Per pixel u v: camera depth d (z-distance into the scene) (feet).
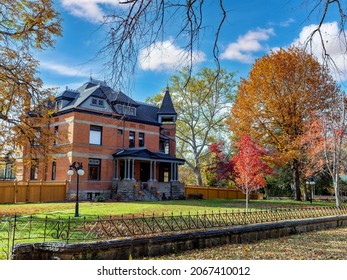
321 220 43.93
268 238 35.42
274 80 99.14
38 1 51.90
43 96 57.06
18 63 53.57
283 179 138.82
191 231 31.24
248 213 40.65
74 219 46.55
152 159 113.09
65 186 99.50
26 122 55.01
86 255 22.06
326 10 14.76
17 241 27.94
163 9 14.37
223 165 106.73
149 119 124.88
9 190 89.71
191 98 140.36
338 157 75.36
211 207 75.51
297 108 96.07
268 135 110.83
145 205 79.25
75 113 101.60
